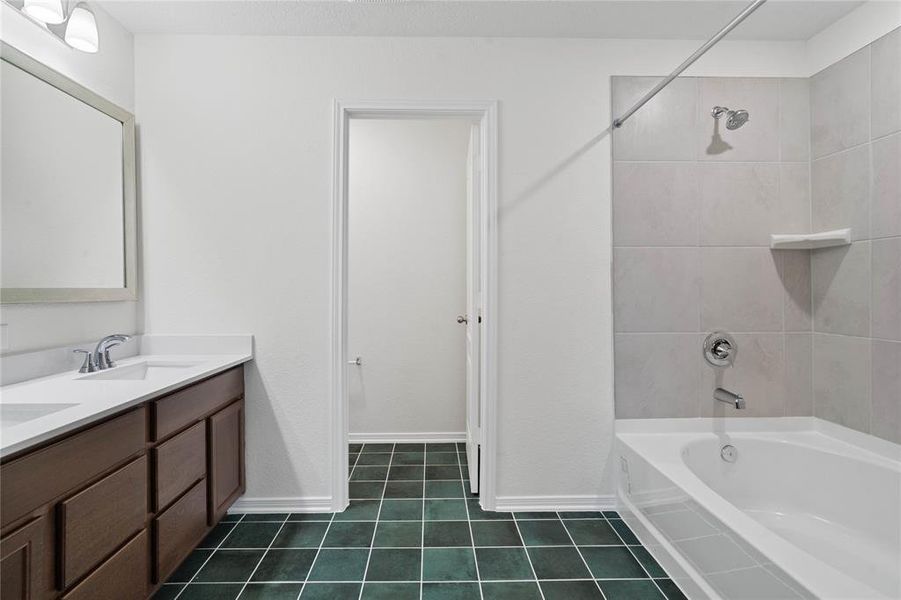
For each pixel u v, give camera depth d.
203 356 2.08
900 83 1.71
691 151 2.16
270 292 2.12
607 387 2.18
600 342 2.18
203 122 2.10
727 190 2.16
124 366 1.78
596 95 2.17
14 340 1.52
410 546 1.86
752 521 1.37
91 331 1.83
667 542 1.70
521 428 2.17
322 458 2.15
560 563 1.75
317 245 2.12
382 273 3.17
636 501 1.97
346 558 1.77
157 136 2.09
